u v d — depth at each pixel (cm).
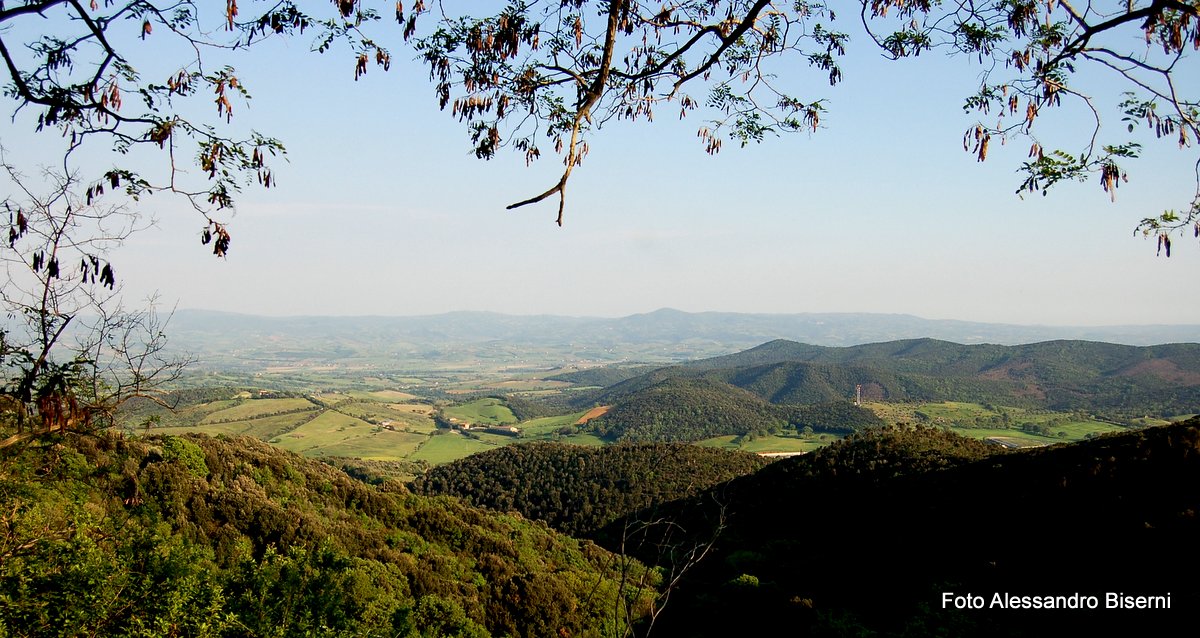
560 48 595
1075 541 1917
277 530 2362
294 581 1194
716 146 721
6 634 748
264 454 3541
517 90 596
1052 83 486
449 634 2061
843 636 1806
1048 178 488
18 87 459
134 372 602
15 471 759
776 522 3294
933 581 1989
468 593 2509
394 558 2502
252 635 1020
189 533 2081
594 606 2147
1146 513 1869
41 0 405
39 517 867
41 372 550
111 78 498
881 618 1925
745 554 2728
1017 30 518
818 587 2248
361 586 1666
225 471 2889
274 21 530
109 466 999
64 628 777
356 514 3275
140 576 889
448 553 3069
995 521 2252
